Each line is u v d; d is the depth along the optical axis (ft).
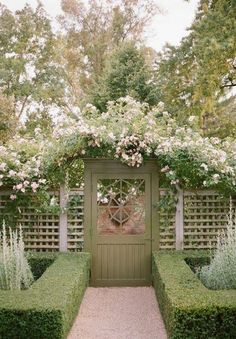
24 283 20.18
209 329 14.57
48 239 26.68
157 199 26.25
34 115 80.18
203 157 25.26
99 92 49.65
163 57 50.44
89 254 25.11
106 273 26.13
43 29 83.71
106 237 26.22
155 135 25.88
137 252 26.25
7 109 64.59
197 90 44.34
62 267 21.15
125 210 26.37
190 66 48.80
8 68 78.28
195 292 16.26
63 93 81.71
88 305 21.66
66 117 27.09
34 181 25.98
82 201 26.71
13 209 26.27
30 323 14.83
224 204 26.30
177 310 14.58
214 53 42.22
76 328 18.11
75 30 83.56
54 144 26.22
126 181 26.37
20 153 27.37
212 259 21.42
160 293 19.74
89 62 83.30
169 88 49.34
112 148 25.88
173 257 23.41
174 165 25.29
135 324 18.67
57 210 26.23
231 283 19.03
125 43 52.54
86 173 26.23
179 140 25.76
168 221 26.35
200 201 26.35
